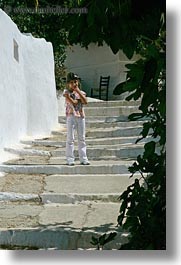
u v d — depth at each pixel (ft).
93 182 22.82
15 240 16.16
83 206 19.61
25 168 24.49
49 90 38.22
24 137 33.17
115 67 53.57
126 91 10.75
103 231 16.11
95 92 55.11
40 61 37.24
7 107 29.04
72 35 10.90
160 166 11.84
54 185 22.34
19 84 32.68
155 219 11.28
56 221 17.52
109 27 10.92
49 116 37.52
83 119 26.22
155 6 10.80
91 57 55.72
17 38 33.06
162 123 11.60
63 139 33.99
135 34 10.96
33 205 19.90
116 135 33.96
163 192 11.54
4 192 20.83
